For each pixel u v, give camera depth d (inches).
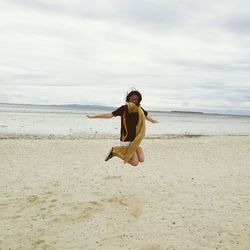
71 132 956.6
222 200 291.3
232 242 203.9
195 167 453.4
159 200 286.7
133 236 210.5
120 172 400.2
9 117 1772.9
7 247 192.2
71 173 386.9
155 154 564.1
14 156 487.2
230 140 829.2
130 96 199.0
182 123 2100.1
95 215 245.1
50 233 213.2
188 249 193.0
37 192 302.2
